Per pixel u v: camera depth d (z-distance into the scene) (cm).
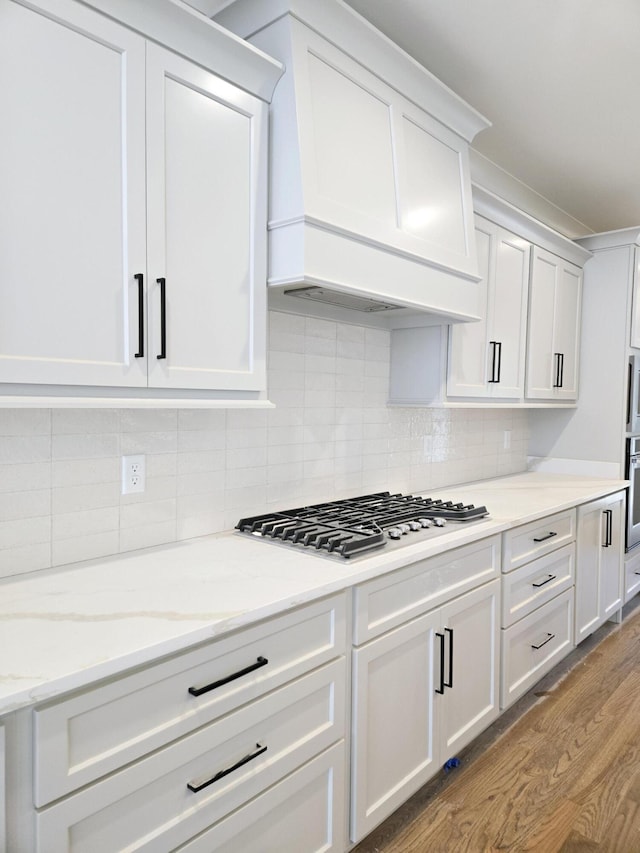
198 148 146
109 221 128
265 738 136
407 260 195
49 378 119
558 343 341
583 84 230
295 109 158
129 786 109
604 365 364
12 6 112
